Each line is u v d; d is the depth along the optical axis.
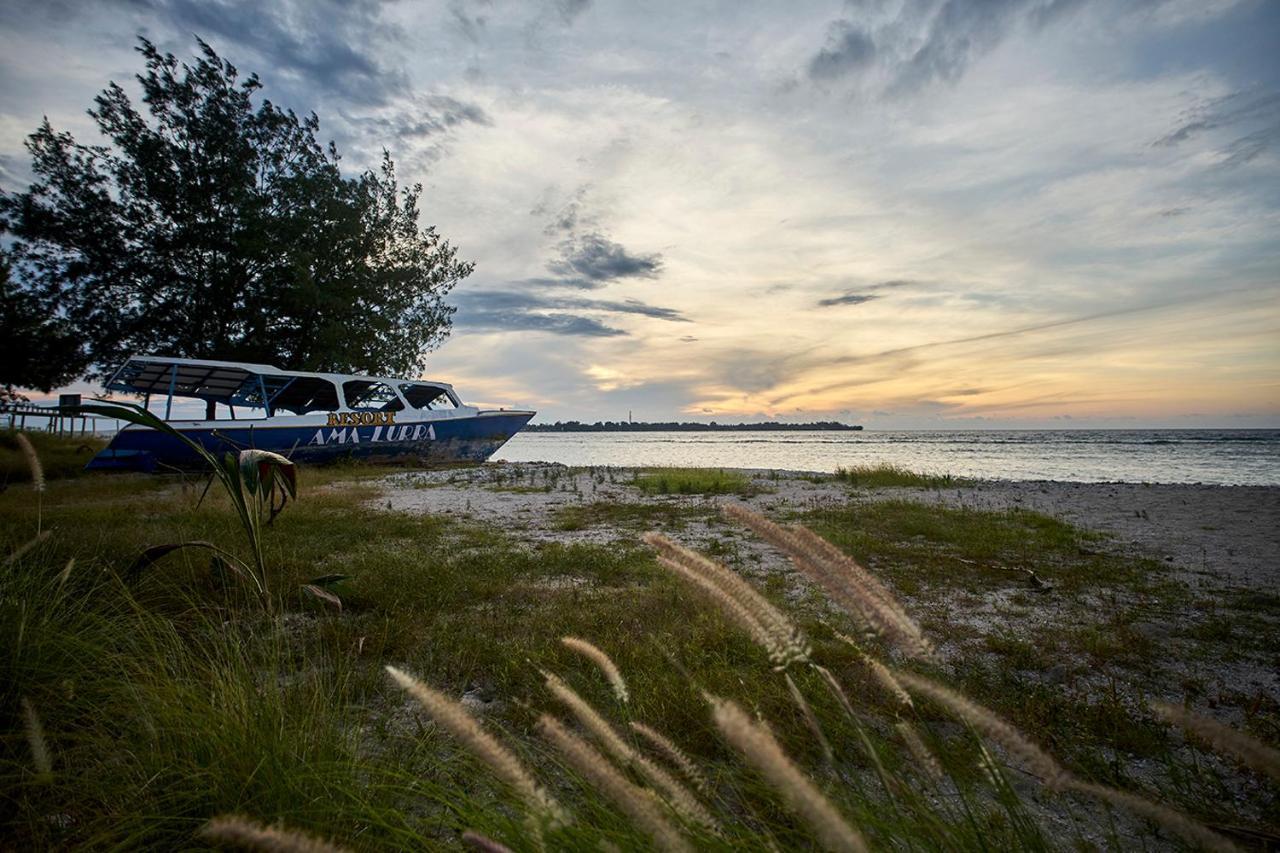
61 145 23.67
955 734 3.13
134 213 24.08
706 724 3.02
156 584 4.96
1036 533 9.16
